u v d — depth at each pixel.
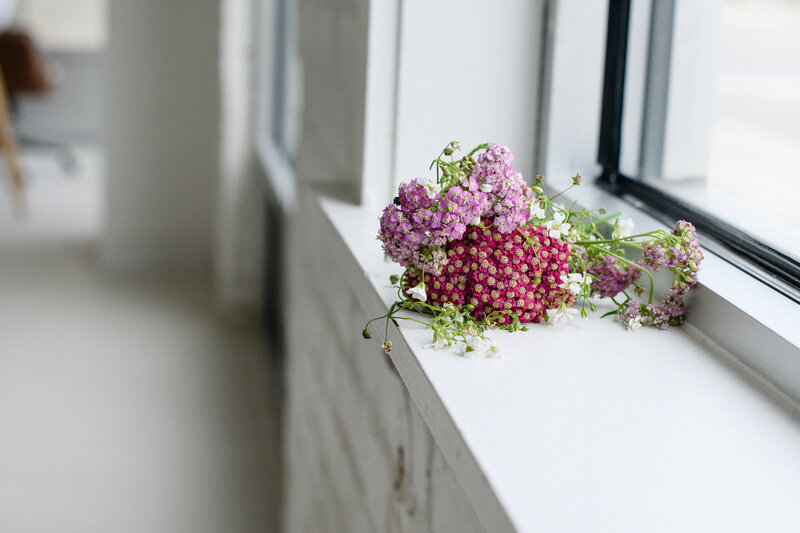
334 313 1.21
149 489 1.82
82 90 5.40
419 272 0.87
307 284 1.38
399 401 0.98
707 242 0.93
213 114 3.22
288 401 1.60
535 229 0.87
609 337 0.86
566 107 1.08
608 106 1.08
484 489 0.70
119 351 2.55
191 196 3.29
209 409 2.19
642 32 1.04
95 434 2.04
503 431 0.73
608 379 0.80
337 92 1.27
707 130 0.97
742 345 0.82
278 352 2.37
